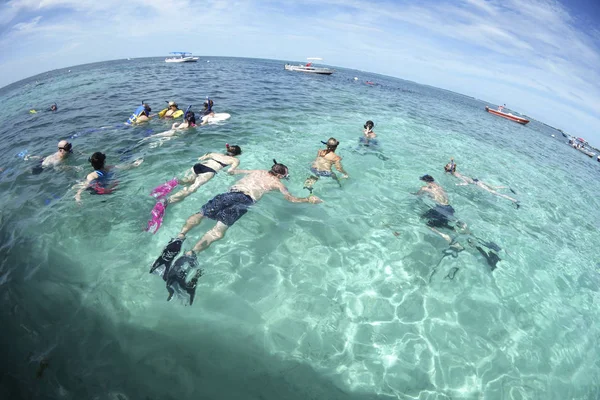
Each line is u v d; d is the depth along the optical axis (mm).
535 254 5531
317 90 23312
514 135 21578
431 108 25828
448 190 7488
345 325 3494
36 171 6727
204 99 15148
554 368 3361
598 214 8547
